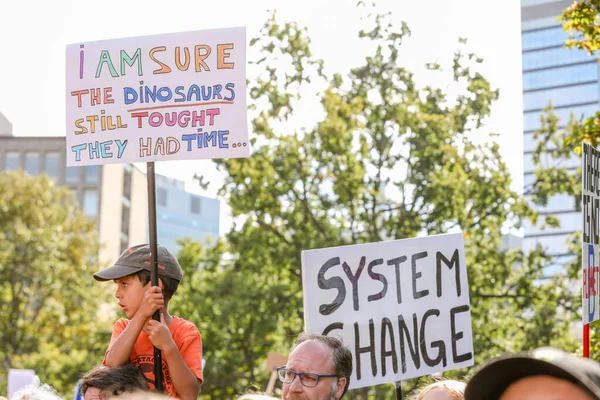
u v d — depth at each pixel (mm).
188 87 4770
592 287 6910
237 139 4707
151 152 4762
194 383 4289
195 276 28812
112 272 4391
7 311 37406
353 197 27359
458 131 27094
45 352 36188
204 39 4777
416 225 26828
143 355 4500
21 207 38219
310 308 5301
